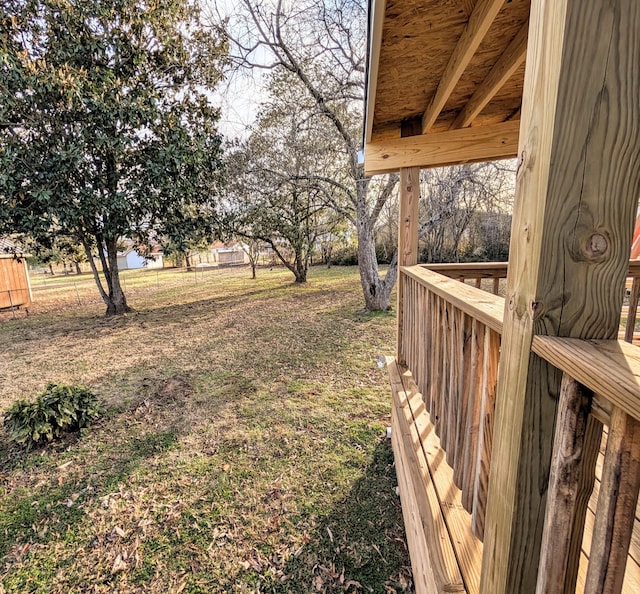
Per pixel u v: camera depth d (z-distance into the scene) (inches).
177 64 290.8
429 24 53.0
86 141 256.5
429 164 92.4
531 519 25.9
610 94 19.2
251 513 85.5
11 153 232.2
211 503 89.3
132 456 109.8
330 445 111.6
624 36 18.6
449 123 100.0
